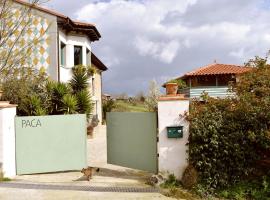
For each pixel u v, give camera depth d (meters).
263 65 9.95
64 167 11.18
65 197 8.30
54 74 19.42
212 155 9.16
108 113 11.27
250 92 9.51
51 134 11.14
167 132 9.58
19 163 10.96
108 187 9.24
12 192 8.72
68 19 19.80
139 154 10.47
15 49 14.01
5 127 10.28
